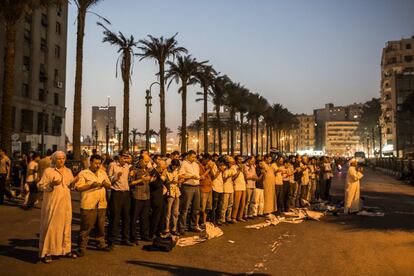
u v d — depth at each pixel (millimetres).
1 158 16328
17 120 42750
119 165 9383
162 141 39438
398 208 17422
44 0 25719
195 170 11070
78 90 26688
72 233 11047
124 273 7348
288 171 15914
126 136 35312
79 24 26859
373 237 10844
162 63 39625
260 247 9531
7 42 22203
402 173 37781
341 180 38000
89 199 8453
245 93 67875
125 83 35594
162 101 39656
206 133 50062
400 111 85812
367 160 93188
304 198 18000
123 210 9367
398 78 96688
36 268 7602
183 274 7309
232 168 12859
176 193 10562
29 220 12789
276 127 112562
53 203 7953
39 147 45125
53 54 50188
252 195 14008
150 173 10070
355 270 7641
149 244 9711
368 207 17469
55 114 50719
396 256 8742
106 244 9406
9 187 17500
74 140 26453
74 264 7902
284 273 7410
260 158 14828
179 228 11031
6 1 21484
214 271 7508
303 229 12023
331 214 15445
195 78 46281
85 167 11062
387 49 115688
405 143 86688
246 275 7273
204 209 11703
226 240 10312
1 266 7691
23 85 44312
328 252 9078
